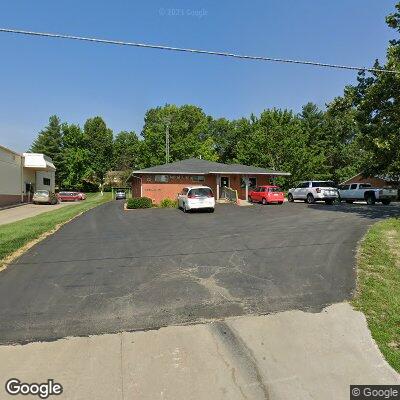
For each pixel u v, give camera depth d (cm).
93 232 1416
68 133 8362
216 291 690
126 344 496
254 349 489
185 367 446
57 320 566
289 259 916
